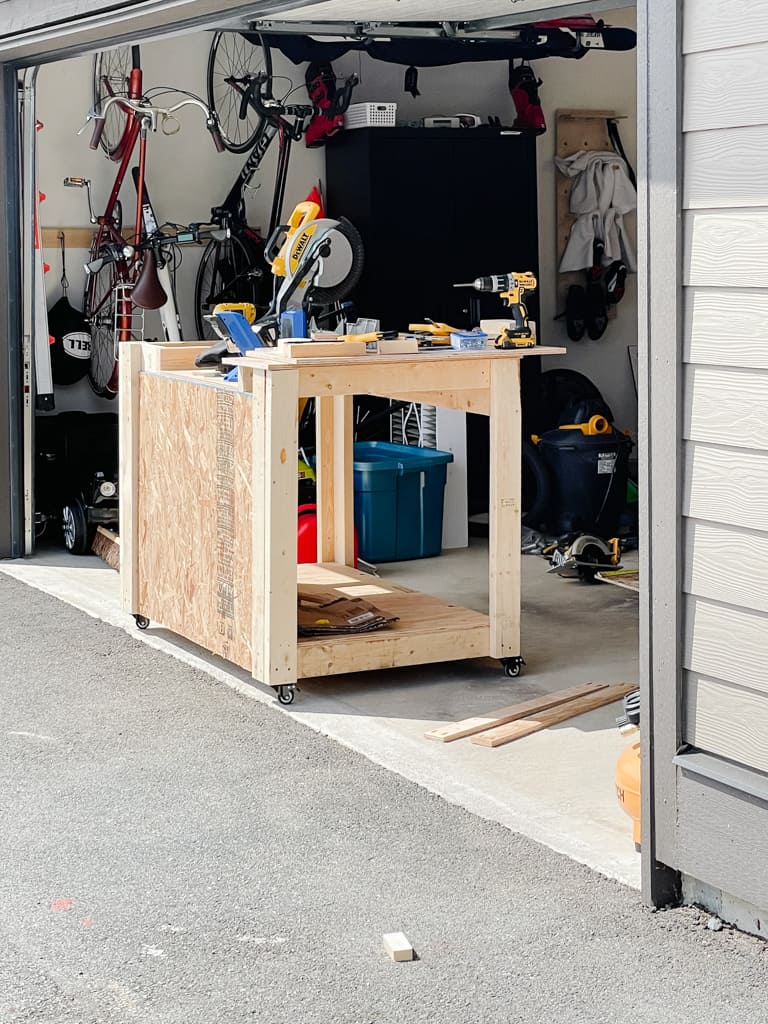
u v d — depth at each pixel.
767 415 2.76
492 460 4.84
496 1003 2.70
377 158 7.75
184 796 3.80
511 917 3.08
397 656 4.79
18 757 4.12
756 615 2.84
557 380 8.54
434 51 7.79
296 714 4.51
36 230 6.88
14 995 2.75
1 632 5.50
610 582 6.36
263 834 3.54
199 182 8.05
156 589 5.35
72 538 7.02
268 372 4.38
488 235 8.09
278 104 7.73
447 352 4.70
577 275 9.01
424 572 6.63
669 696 3.04
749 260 2.76
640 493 3.08
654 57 2.90
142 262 7.49
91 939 2.99
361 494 6.76
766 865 2.84
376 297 7.82
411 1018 2.65
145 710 4.55
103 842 3.50
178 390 5.02
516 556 4.89
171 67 7.92
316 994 2.74
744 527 2.84
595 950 2.92
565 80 8.88
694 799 3.00
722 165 2.80
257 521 4.53
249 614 4.65
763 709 2.85
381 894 3.20
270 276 7.92
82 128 7.32
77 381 7.83
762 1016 2.65
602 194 8.84
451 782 3.90
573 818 3.64
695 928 3.02
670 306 2.95
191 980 2.81
